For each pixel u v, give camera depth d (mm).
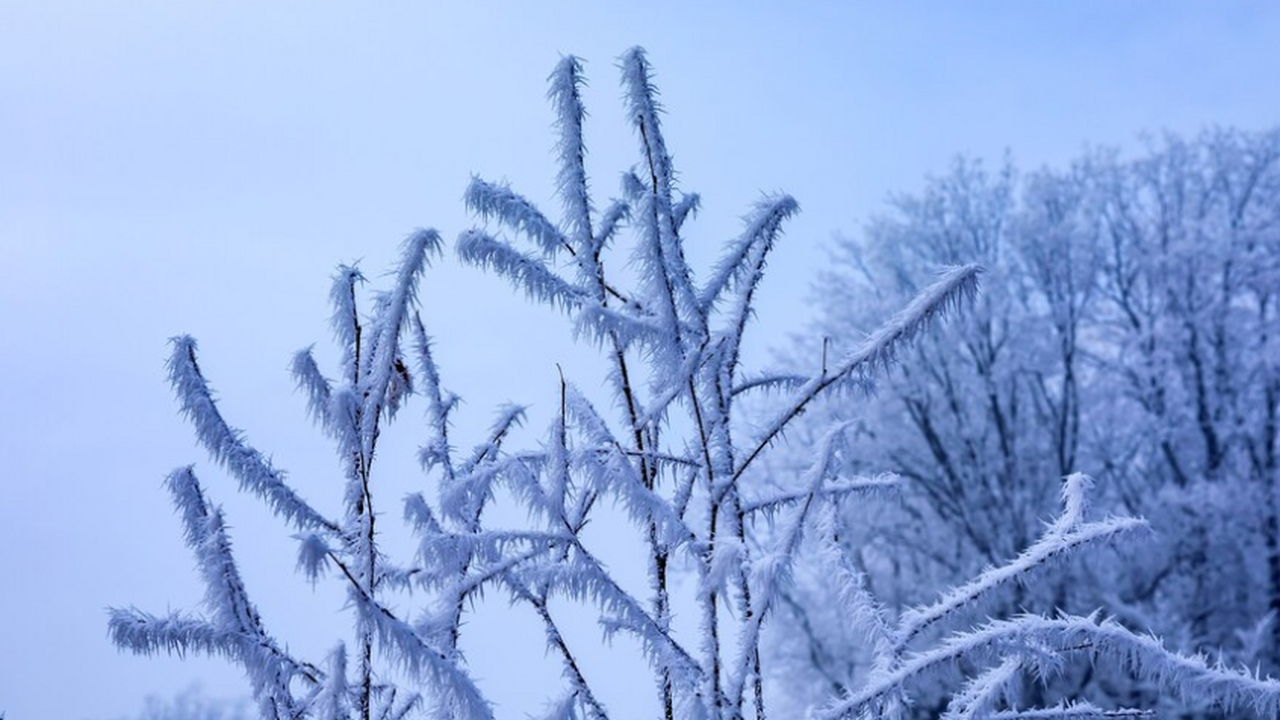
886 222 14016
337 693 1822
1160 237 14758
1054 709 1991
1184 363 14328
